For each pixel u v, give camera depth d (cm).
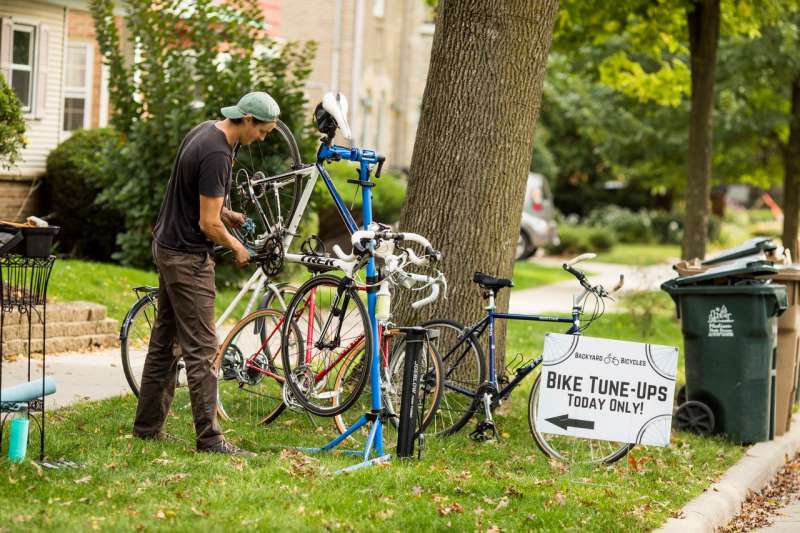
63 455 824
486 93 1127
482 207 1134
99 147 2078
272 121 844
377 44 4025
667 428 902
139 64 1862
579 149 5222
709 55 2147
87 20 2523
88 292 1561
